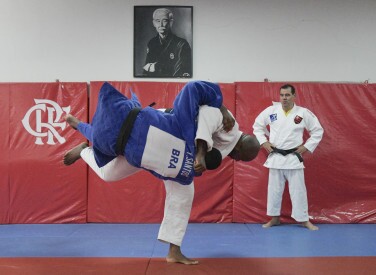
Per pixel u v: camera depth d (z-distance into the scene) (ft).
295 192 15.58
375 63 17.51
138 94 16.61
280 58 17.51
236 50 17.47
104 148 8.73
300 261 10.84
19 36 17.28
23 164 16.39
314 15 17.56
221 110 8.71
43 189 16.39
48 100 16.55
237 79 17.48
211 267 10.24
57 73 17.33
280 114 15.79
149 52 17.31
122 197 16.55
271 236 14.14
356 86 16.80
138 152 8.49
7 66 17.26
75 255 11.62
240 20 17.47
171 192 10.56
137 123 8.51
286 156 15.52
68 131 16.51
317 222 16.47
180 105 8.59
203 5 17.40
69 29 17.35
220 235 14.30
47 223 16.33
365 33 17.42
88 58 17.35
